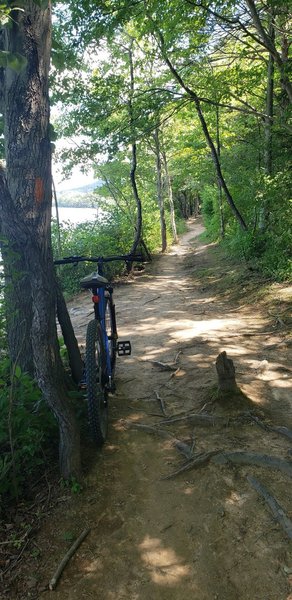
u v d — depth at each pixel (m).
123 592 2.05
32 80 2.77
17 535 2.43
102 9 8.32
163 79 12.49
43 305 2.67
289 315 6.66
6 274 3.05
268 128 10.27
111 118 13.02
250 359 5.17
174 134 19.45
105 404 3.37
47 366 2.70
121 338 6.66
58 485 2.80
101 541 2.35
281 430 3.30
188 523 2.44
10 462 2.65
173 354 5.59
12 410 2.88
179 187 34.88
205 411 3.73
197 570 2.14
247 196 11.64
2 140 3.65
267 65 11.30
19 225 2.59
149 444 3.28
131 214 17.09
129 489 2.76
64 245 13.71
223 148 16.20
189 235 33.56
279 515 2.40
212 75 11.47
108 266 13.34
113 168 16.23
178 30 9.52
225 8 9.63
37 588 2.10
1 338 3.33
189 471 2.89
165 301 9.70
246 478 2.77
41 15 2.75
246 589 2.02
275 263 9.41
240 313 7.71
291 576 2.05
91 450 3.19
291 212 8.98
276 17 10.14
